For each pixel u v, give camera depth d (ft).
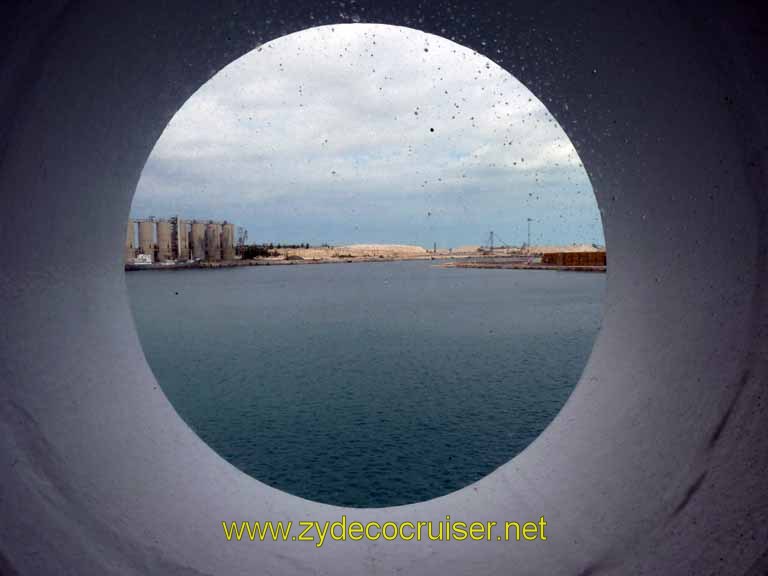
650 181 7.05
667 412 6.09
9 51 4.46
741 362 5.11
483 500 7.91
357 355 47.37
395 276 165.07
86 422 6.27
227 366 43.98
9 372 5.14
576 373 38.99
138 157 8.16
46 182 5.88
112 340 7.74
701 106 5.56
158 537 5.95
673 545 4.97
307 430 27.63
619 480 6.28
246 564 6.32
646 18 5.63
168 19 6.47
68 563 4.68
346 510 8.16
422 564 6.63
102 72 6.12
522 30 7.82
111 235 7.91
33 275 5.78
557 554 6.10
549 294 96.78
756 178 4.96
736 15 4.32
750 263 5.15
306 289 119.55
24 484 4.72
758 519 4.18
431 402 32.27
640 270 7.53
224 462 8.65
